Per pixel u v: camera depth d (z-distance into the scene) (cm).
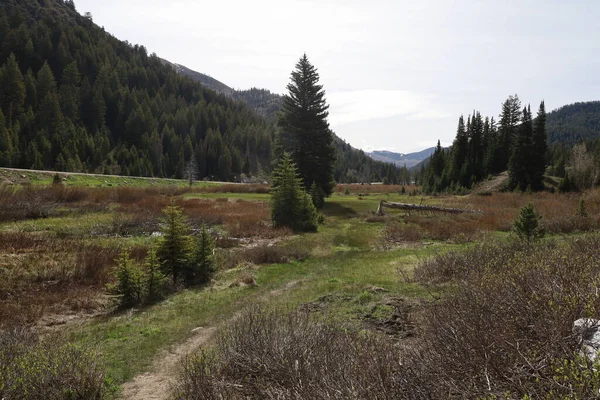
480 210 3198
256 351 602
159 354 806
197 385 538
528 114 5247
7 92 9419
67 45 13325
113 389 662
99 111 11244
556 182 5275
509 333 418
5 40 12162
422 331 667
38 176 4900
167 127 11950
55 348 682
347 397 385
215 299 1197
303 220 2738
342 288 1223
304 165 4247
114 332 937
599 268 588
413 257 1684
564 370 313
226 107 17188
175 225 1395
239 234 2389
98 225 2416
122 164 8800
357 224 3023
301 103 4328
